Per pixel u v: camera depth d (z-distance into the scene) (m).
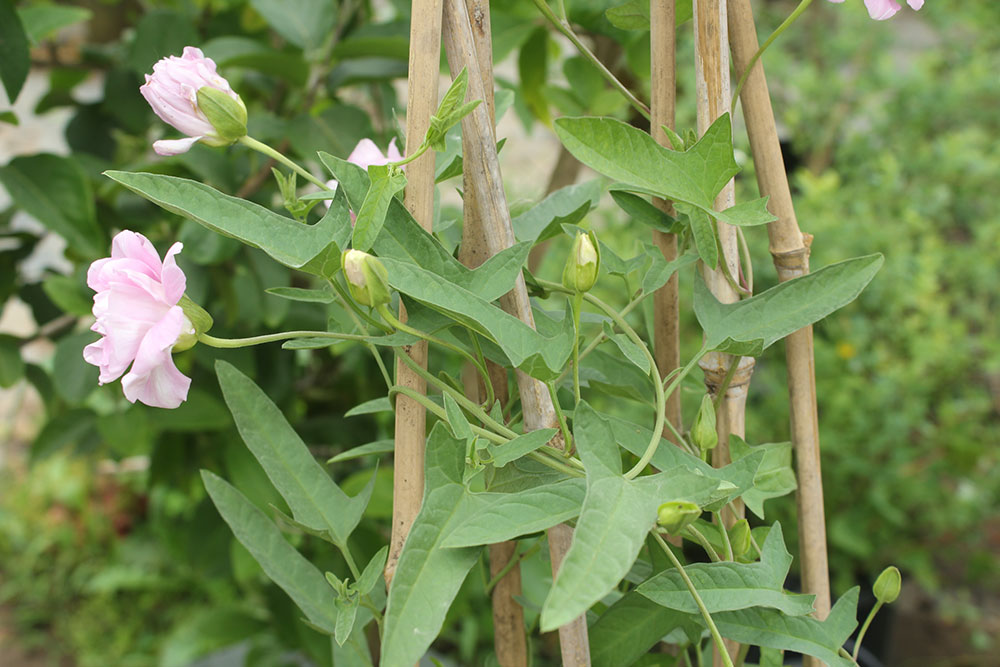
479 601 1.88
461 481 0.66
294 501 0.71
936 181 2.59
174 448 1.22
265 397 0.72
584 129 0.67
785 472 0.74
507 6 1.01
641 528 0.62
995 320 2.40
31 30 1.02
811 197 2.23
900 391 2.14
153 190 0.65
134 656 2.39
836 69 2.90
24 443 2.99
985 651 2.29
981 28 2.94
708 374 0.73
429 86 0.66
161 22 1.08
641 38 0.96
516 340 0.65
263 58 1.01
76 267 1.24
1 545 2.69
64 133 1.24
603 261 0.73
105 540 2.65
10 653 2.48
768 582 0.68
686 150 0.68
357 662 0.76
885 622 2.04
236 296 1.06
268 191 1.12
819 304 0.70
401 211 0.67
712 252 0.70
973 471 2.23
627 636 0.71
